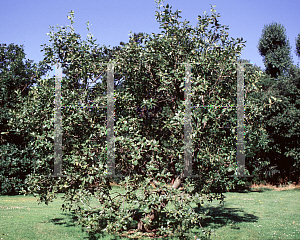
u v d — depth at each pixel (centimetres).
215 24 847
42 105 820
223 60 807
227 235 845
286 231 886
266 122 2147
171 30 823
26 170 1900
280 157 2381
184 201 739
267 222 1036
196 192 766
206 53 804
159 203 751
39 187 809
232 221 1060
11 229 889
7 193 1897
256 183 2416
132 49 832
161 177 739
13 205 1423
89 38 843
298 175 2412
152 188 755
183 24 848
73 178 775
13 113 921
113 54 873
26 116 835
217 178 763
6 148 1848
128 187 742
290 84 2344
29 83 2072
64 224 980
